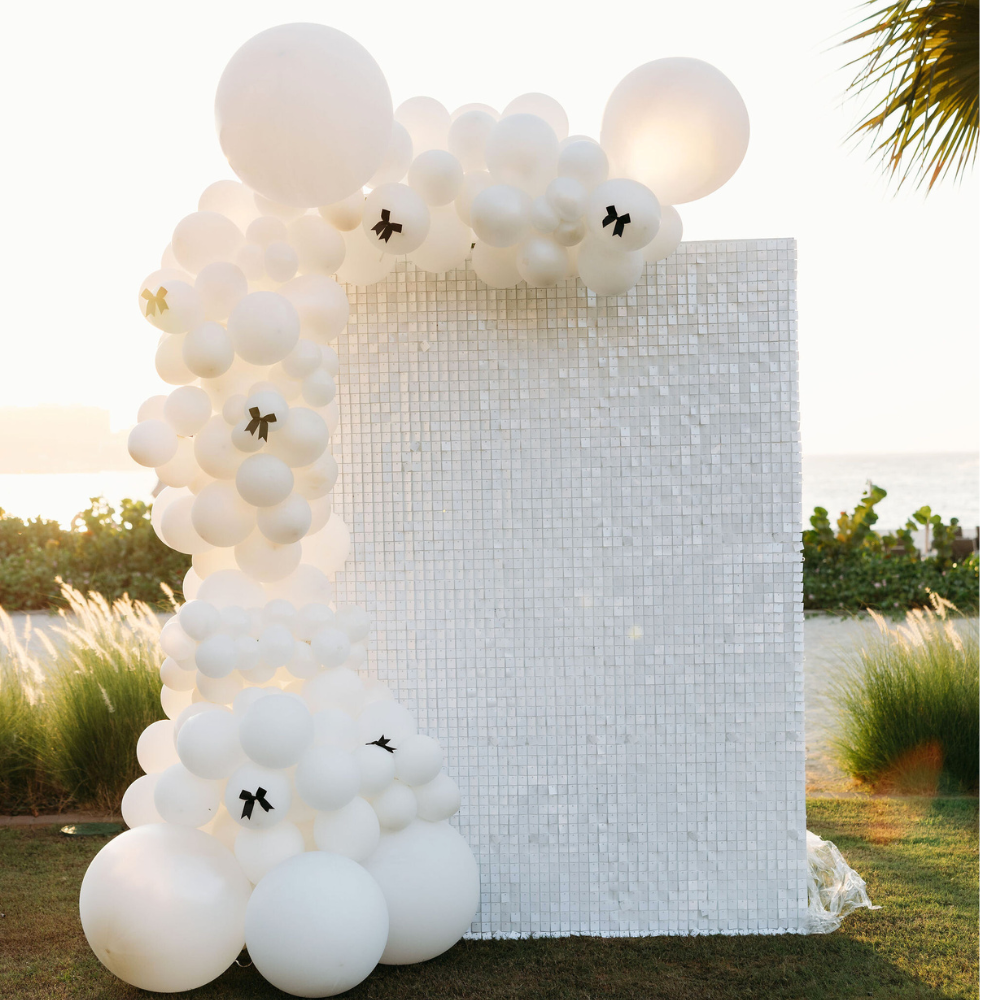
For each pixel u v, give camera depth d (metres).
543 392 2.22
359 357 2.24
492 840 2.24
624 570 2.23
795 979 1.96
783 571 2.22
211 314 1.84
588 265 1.93
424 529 2.24
